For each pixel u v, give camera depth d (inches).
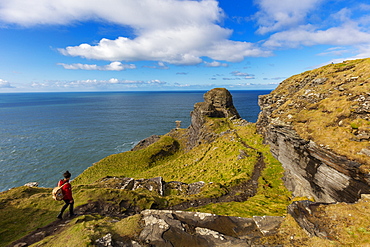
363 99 653.9
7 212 451.8
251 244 329.4
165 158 2672.2
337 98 766.5
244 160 1439.5
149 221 398.6
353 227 317.4
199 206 738.2
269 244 323.3
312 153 671.1
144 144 3420.3
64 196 433.7
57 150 3422.7
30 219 432.8
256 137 2012.8
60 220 433.7
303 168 740.7
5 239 356.5
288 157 854.5
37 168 2679.6
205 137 2677.2
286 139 853.8
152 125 5674.2
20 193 552.7
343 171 539.2
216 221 406.0
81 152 3326.8
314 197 681.0
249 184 1040.2
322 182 628.7
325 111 754.8
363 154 506.9
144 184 994.1
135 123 5994.1
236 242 337.4
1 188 2175.2
